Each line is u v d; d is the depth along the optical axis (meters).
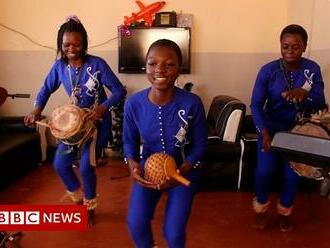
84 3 4.46
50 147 4.38
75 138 2.30
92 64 2.45
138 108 1.67
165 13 4.38
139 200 1.69
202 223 2.68
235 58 4.60
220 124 3.39
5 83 4.58
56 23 4.48
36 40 4.50
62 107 2.33
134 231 1.69
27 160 3.88
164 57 1.54
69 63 2.47
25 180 3.67
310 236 2.49
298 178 2.39
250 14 4.52
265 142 2.28
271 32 4.55
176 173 1.58
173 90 1.65
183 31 4.39
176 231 1.63
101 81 2.49
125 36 4.41
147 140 1.71
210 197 3.20
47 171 3.98
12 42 4.50
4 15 4.45
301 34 2.22
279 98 2.35
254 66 4.61
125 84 4.61
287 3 4.48
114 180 3.67
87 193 2.60
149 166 1.59
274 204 3.02
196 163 1.67
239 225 2.65
